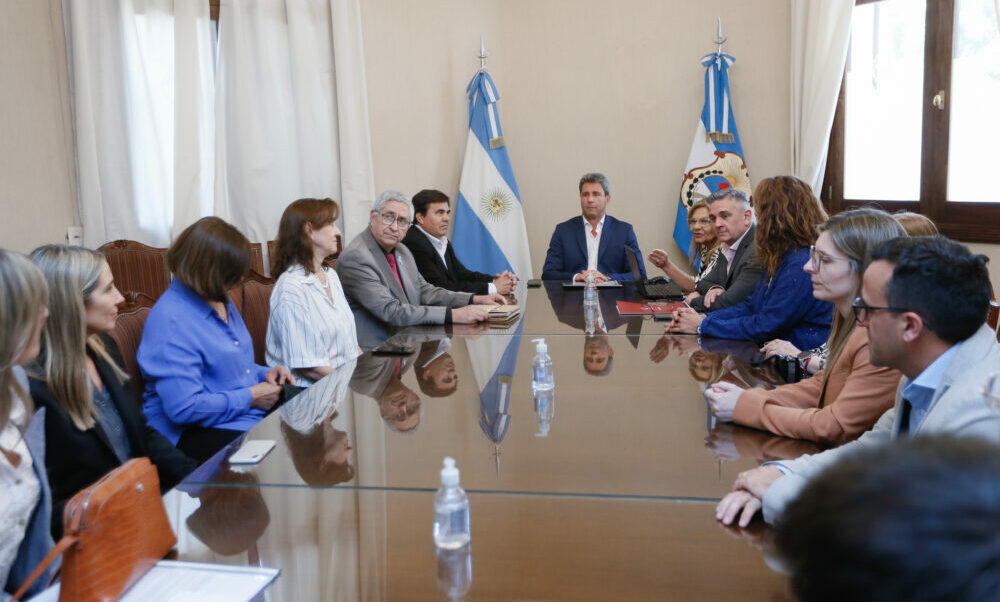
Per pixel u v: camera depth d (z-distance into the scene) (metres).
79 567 1.07
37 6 4.46
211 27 5.08
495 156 5.74
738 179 5.45
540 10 5.84
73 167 4.73
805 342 2.73
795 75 5.13
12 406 1.46
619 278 4.67
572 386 2.22
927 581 0.33
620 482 1.50
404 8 5.50
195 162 5.02
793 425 1.73
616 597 1.08
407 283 3.80
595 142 5.86
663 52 5.64
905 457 0.36
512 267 5.78
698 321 2.99
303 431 1.86
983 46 4.14
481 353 2.71
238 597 1.10
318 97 5.25
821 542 0.35
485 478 1.53
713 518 1.33
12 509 1.44
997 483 0.34
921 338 1.39
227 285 2.56
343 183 5.30
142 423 2.18
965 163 4.31
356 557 1.21
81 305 1.87
